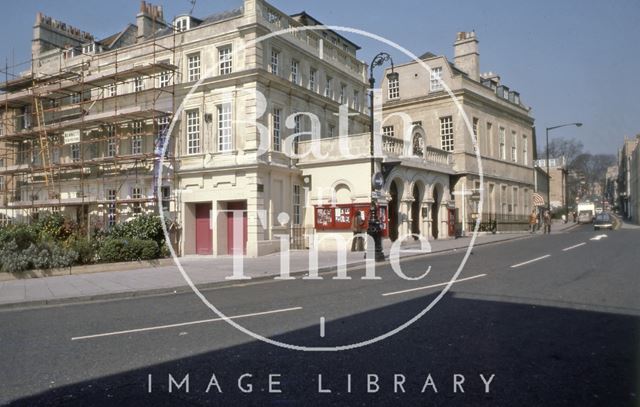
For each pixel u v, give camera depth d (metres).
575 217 68.69
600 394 4.34
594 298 8.94
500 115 40.19
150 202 23.62
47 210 25.61
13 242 14.34
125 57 25.72
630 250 18.19
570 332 6.50
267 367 5.26
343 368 5.17
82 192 24.61
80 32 33.75
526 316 7.51
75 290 11.74
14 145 30.17
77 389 4.71
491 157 37.91
